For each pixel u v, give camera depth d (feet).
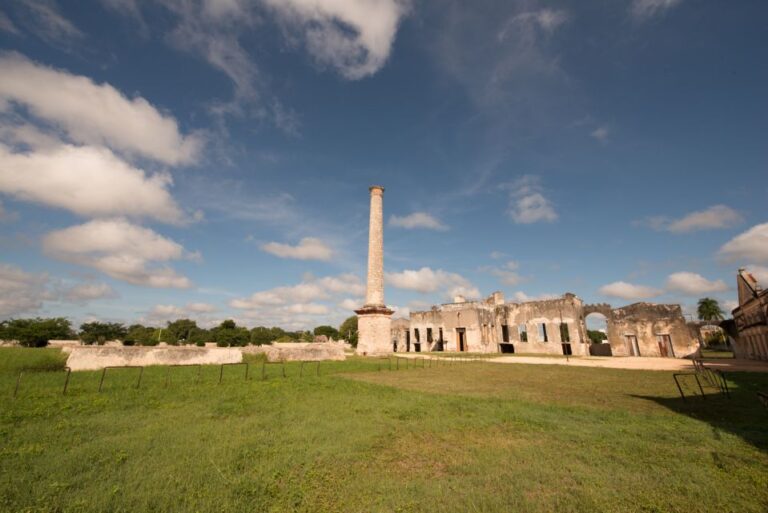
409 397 41.47
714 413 32.86
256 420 29.81
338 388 47.47
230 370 63.36
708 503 15.76
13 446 22.13
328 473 19.49
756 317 96.94
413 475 19.39
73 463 19.62
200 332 271.90
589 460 21.17
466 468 20.12
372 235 119.96
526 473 19.27
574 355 144.05
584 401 39.93
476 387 50.90
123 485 17.19
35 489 16.43
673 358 120.98
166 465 19.88
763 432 26.17
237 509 15.25
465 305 173.27
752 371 67.10
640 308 143.64
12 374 52.80
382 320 112.78
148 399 37.58
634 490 17.15
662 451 22.49
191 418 30.30
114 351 64.39
